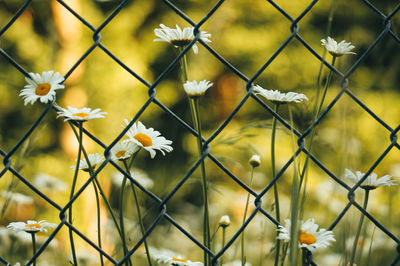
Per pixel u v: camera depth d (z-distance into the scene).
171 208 4.70
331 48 1.04
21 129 6.29
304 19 7.65
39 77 0.96
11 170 0.92
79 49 5.04
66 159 5.02
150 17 7.07
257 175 3.90
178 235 3.17
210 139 1.00
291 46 7.57
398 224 2.37
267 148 5.84
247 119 7.52
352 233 1.27
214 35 7.01
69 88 4.86
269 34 7.57
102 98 5.31
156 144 1.04
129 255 0.95
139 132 1.04
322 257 2.21
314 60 7.46
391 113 5.75
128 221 2.53
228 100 7.54
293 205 0.93
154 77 7.11
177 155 6.71
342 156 1.32
